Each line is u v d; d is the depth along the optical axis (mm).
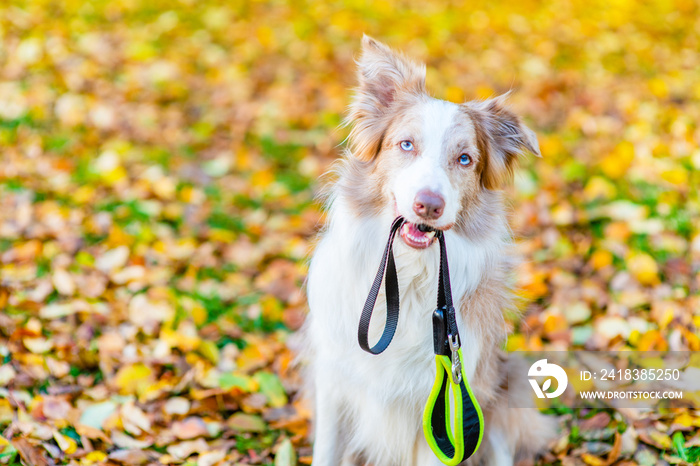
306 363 3816
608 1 9484
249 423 3586
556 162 6023
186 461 3301
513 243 3465
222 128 6699
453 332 2807
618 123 6590
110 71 7340
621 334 4109
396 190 2889
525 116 6855
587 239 5031
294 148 6461
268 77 7605
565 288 4570
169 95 7094
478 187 3188
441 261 2820
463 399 2924
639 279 4531
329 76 7641
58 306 4188
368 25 8750
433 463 3195
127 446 3318
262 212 5504
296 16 8859
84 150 6051
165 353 3975
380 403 3145
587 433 3592
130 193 5504
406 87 3215
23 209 5039
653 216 5098
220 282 4785
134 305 4328
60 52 7418
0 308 4117
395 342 3057
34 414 3369
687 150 5836
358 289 3070
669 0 9539
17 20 7855
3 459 2967
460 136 2996
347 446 3424
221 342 4254
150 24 8344
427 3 9547
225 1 9078
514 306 3453
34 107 6434
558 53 8219
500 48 8359
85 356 3824
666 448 3385
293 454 3357
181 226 5266
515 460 3479
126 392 3678
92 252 4816
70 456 3164
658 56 8109
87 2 8516
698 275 4547
